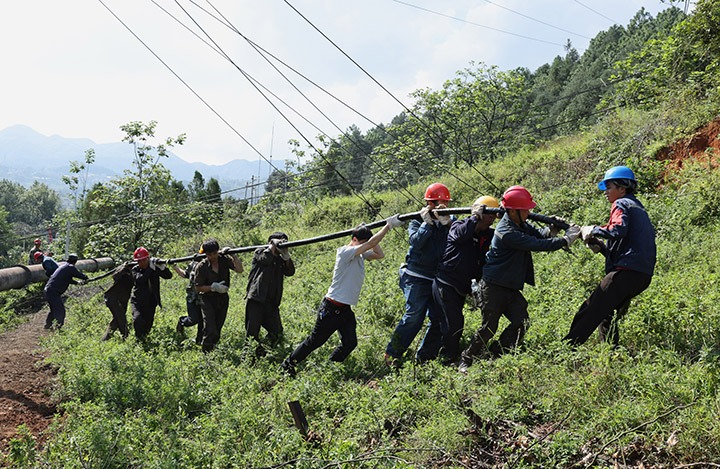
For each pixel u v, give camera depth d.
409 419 5.27
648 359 5.34
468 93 32.16
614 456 4.20
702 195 10.80
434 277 6.98
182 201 30.83
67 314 14.90
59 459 5.32
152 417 5.97
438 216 6.94
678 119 13.70
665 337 5.73
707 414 4.23
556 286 8.11
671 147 13.27
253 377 7.03
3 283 13.98
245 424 5.54
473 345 6.21
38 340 12.15
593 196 13.10
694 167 11.97
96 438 5.32
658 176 12.76
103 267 21.06
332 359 7.25
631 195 5.91
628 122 15.95
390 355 7.04
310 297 11.23
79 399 6.90
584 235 5.82
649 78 18.91
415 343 7.50
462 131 32.34
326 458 4.69
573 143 17.98
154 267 10.23
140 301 10.20
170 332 10.40
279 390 6.32
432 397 5.42
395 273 11.72
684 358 5.39
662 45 18.61
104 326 12.15
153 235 25.03
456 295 6.54
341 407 5.88
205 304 8.98
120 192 24.73
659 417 4.18
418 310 6.92
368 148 58.81
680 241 9.41
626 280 5.60
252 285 8.38
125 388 6.90
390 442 4.92
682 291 6.56
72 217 29.33
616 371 5.05
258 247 8.75
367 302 9.28
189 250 23.91
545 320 6.53
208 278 8.95
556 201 13.51
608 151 14.81
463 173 19.75
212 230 26.27
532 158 18.31
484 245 6.60
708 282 6.86
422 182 21.97
